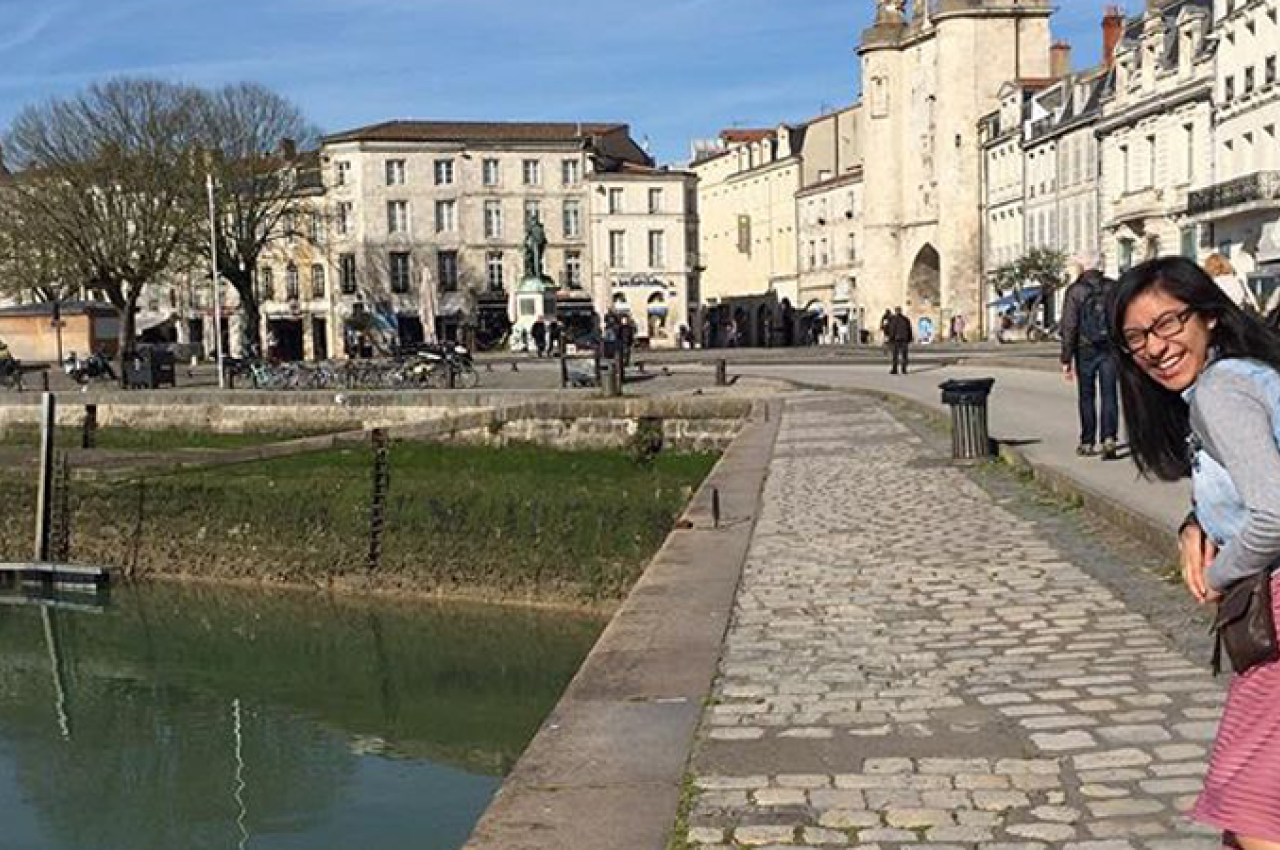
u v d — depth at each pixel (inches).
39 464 1251.2
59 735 644.1
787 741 224.1
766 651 288.2
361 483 1035.3
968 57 3058.6
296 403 1473.9
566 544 901.2
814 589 352.5
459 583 933.8
